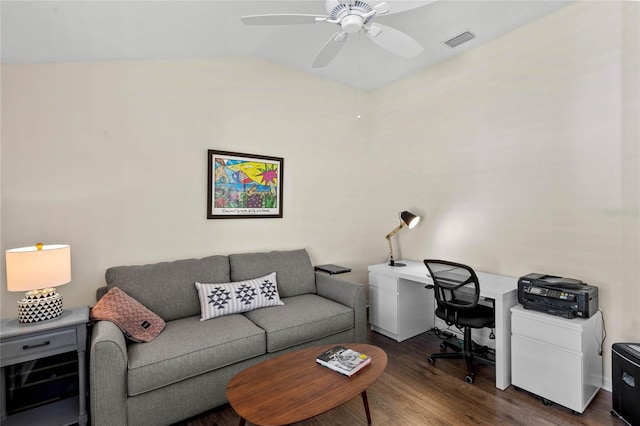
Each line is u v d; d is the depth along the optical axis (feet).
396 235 12.36
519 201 8.69
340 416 6.44
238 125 10.05
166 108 8.82
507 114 8.89
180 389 6.16
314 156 11.78
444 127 10.54
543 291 6.98
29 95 7.15
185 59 9.11
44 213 7.32
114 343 5.50
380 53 9.95
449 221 10.46
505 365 7.41
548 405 6.75
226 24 7.74
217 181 9.60
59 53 7.05
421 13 7.80
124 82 8.22
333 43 6.71
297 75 11.30
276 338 7.38
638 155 6.73
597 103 7.27
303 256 10.65
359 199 13.06
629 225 6.88
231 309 8.12
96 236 7.89
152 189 8.61
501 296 7.35
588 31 7.34
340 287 9.43
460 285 7.77
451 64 10.27
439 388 7.45
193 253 9.26
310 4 7.10
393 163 12.39
